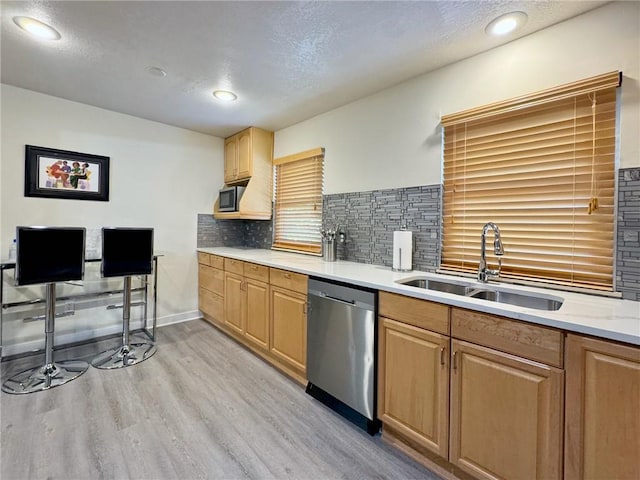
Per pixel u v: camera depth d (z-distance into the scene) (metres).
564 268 1.68
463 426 1.40
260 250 3.65
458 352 1.41
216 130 3.67
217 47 1.95
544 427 1.18
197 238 3.80
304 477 1.49
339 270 2.22
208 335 3.29
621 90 1.48
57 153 2.80
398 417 1.65
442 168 2.15
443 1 1.51
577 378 1.10
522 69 1.78
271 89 2.53
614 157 1.51
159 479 1.45
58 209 2.83
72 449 1.62
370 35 1.80
